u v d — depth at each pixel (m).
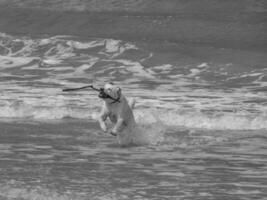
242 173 33.03
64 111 50.84
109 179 30.83
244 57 78.19
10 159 35.22
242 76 70.81
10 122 47.72
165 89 62.69
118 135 40.97
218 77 70.75
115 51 80.69
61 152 37.69
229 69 73.75
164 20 94.69
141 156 37.22
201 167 34.44
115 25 94.25
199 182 30.81
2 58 79.19
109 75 71.44
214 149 39.81
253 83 67.81
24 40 85.12
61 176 31.12
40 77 69.19
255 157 37.41
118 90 40.31
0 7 103.12
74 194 27.53
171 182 30.62
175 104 53.88
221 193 28.70
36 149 38.47
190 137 43.59
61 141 41.25
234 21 93.50
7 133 43.59
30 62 77.31
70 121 48.66
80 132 44.50
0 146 39.16
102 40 83.31
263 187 29.95
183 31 90.88
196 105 53.59
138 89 62.47
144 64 76.31
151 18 95.62
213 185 30.22
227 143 41.84
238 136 44.25
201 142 42.06
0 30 94.38
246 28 90.81
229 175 32.53
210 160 36.38
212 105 53.69
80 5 102.88
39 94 57.88
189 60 77.31
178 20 94.50
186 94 59.75
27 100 54.56
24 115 50.47
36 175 31.17
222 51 80.19
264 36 87.69
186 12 98.56
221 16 95.88
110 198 27.14
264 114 49.31
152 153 38.22
